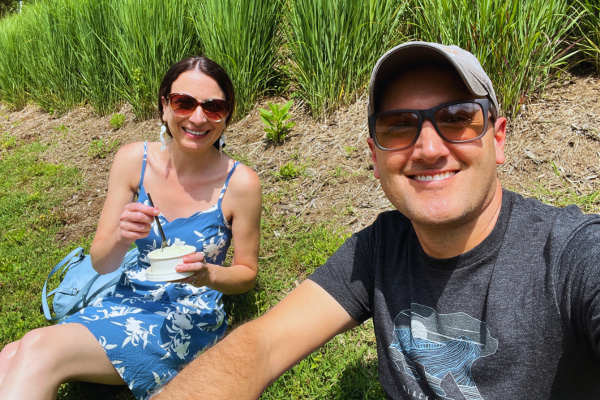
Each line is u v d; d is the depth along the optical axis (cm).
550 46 133
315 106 174
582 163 116
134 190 94
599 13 137
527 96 136
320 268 58
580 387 41
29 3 358
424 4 151
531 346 41
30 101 327
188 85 83
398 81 47
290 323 53
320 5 163
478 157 44
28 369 66
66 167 209
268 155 167
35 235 162
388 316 52
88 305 91
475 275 46
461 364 46
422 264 49
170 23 216
